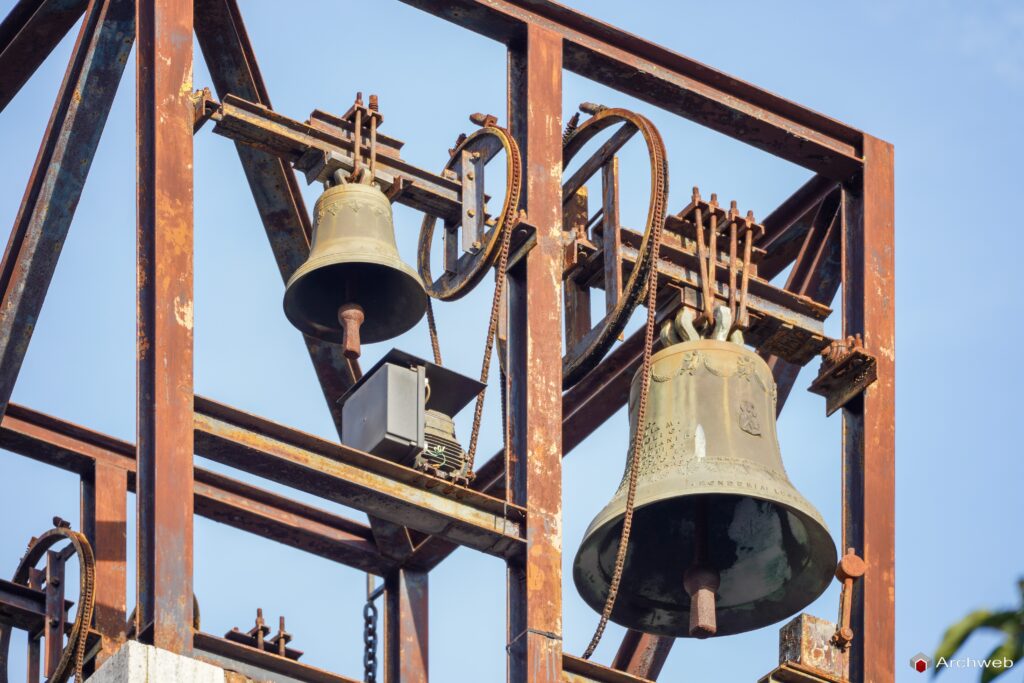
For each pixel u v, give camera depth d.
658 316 17.47
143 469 13.89
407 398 16.25
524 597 15.23
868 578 16.77
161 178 14.96
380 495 15.15
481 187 17.67
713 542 16.55
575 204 18.22
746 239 17.48
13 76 19.52
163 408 13.98
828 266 19.36
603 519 15.90
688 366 16.53
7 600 18.81
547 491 15.56
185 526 13.55
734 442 16.12
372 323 17.88
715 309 17.14
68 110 17.58
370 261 17.08
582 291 17.75
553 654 14.76
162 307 14.36
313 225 17.62
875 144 19.36
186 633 13.13
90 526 19.17
